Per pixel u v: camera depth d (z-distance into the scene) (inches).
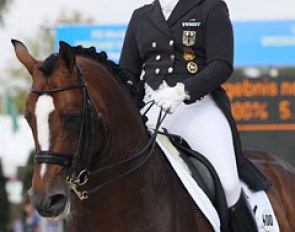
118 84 336.2
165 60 373.4
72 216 329.7
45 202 287.7
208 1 372.8
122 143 326.6
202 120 370.6
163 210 330.6
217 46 361.7
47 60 306.0
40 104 295.0
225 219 360.2
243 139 812.6
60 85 298.5
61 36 949.2
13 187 1424.7
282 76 812.0
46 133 292.4
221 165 364.2
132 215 325.1
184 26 370.0
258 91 813.2
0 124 1476.4
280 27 883.4
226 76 358.6
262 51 885.2
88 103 303.3
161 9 377.1
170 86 369.1
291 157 804.6
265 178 403.2
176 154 355.3
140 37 379.6
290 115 808.3
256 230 380.5
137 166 327.9
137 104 347.9
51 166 291.6
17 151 1470.2
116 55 943.0
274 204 407.2
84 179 309.1
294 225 421.4
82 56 334.6
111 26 941.2
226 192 361.7
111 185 322.7
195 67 370.0
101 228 325.4
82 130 299.3
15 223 1220.5
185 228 335.9
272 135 810.8
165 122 371.2
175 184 343.3
